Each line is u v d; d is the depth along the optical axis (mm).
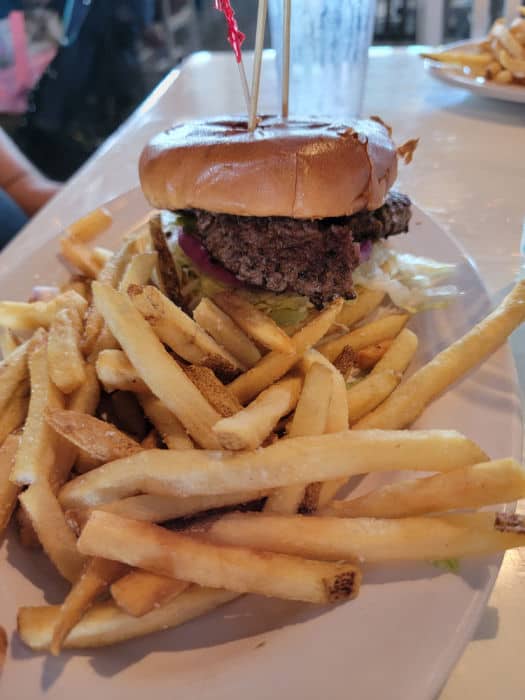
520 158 346
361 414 180
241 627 140
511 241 271
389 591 132
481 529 130
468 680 123
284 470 140
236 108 438
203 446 162
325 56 372
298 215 206
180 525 152
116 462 150
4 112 649
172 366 167
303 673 122
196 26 859
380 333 213
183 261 241
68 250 258
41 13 618
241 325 184
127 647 138
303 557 137
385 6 796
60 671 131
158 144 230
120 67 661
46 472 160
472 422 173
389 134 261
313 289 213
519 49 385
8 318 220
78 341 196
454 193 317
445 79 410
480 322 193
